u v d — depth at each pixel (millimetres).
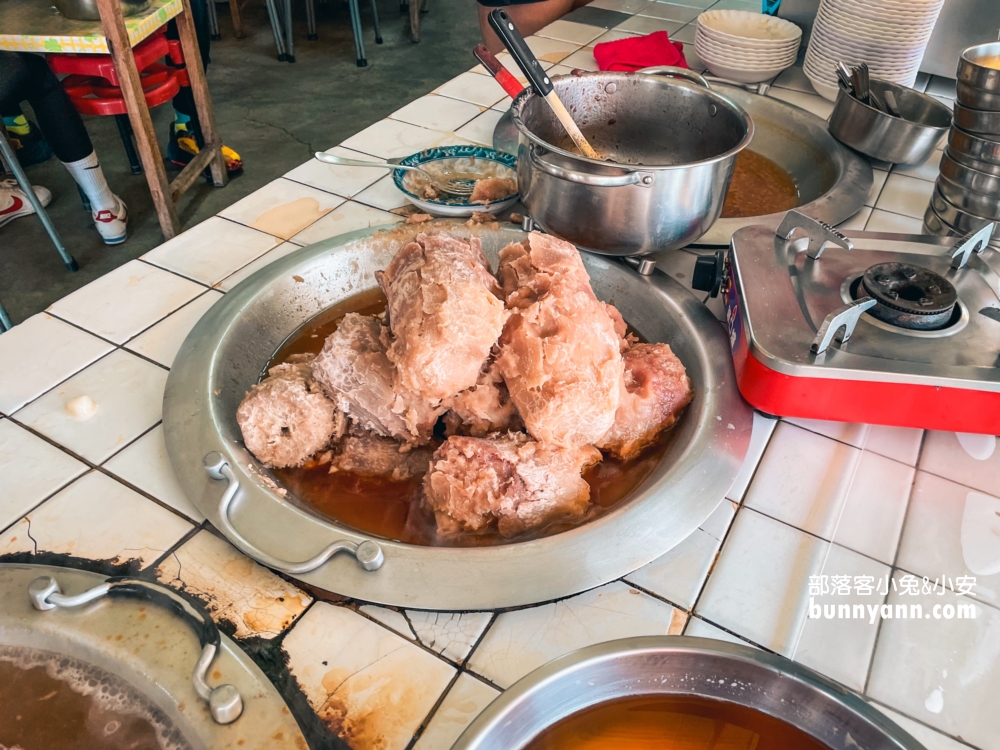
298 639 692
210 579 740
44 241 2680
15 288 2457
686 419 930
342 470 893
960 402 851
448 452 801
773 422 937
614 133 1331
